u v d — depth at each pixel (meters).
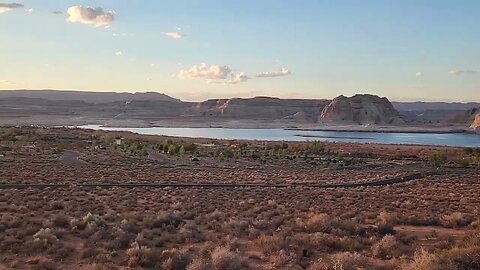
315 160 102.69
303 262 18.42
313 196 46.25
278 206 36.81
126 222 25.28
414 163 104.19
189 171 75.19
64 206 33.09
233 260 17.02
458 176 78.38
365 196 47.22
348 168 90.19
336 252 20.45
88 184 51.34
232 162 94.44
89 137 142.12
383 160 112.38
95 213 30.48
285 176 72.50
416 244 22.28
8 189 43.66
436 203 41.84
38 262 17.67
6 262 17.70
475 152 128.25
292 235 23.70
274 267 17.69
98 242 21.55
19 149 90.88
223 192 48.00
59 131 172.75
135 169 73.00
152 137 197.12
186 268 16.67
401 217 30.53
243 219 28.91
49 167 68.06
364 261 17.33
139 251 18.61
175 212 29.11
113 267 16.95
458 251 16.31
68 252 19.56
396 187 59.56
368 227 26.25
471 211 36.19
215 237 23.41
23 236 21.88
